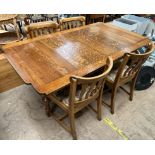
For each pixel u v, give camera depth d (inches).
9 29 138.0
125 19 130.2
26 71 54.9
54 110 80.7
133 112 80.4
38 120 75.9
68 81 50.9
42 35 79.6
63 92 64.4
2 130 71.5
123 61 61.0
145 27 129.5
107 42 74.6
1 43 96.0
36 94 89.2
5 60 81.0
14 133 70.5
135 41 76.4
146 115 79.0
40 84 49.7
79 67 57.5
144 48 83.7
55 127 73.1
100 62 60.6
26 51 66.0
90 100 63.0
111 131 71.9
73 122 62.9
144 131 72.0
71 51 66.8
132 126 74.0
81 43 73.3
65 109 60.9
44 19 142.9
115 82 69.2
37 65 57.9
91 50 67.9
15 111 80.0
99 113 73.5
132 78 76.2
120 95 89.6
